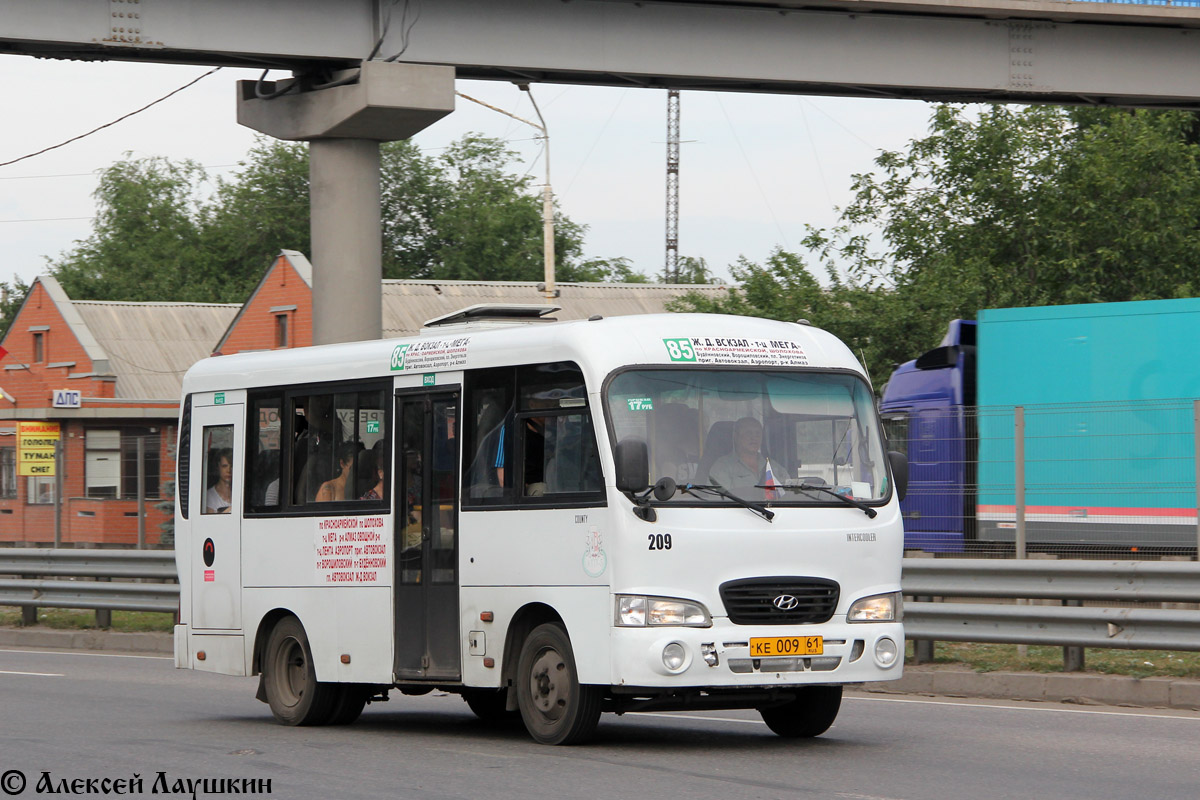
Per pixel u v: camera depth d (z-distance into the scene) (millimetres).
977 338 30172
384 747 15750
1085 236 47781
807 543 14906
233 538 19297
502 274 110125
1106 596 19500
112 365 71938
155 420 67000
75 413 65125
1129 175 47156
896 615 15383
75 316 70562
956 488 25859
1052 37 38000
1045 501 25031
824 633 14781
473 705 19203
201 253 115562
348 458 17891
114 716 18984
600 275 113312
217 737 16781
